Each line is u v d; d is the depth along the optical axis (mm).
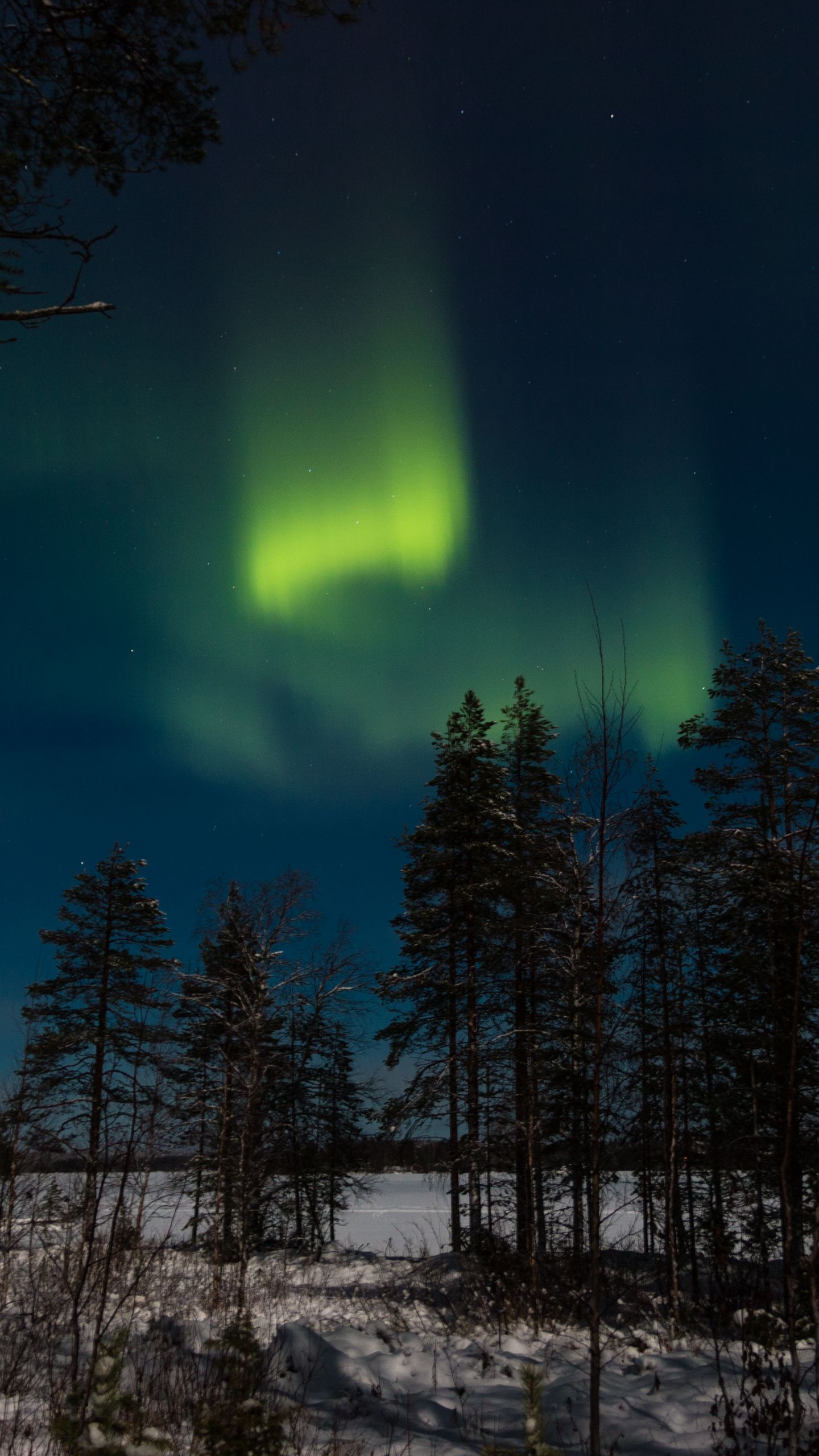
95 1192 8672
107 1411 4305
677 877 11633
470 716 24391
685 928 14781
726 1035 15172
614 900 8172
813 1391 7840
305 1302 16594
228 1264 18562
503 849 21500
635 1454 6902
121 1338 4742
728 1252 9430
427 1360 9852
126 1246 9094
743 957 12953
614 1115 8320
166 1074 12328
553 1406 8133
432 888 22844
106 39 6020
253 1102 18438
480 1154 18281
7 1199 12234
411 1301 16281
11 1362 8789
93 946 26125
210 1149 18234
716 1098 16234
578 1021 8484
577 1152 12758
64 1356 9227
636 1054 8352
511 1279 14148
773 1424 6703
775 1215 11734
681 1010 16172
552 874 9031
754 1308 8797
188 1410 7094
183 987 20219
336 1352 9547
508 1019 18125
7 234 5480
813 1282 5664
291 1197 27453
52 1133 10484
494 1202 17641
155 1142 9914
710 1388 8320
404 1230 42062
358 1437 7273
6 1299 11648
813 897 6770
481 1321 12961
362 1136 21891
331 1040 23734
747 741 18672
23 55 6055
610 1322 12273
